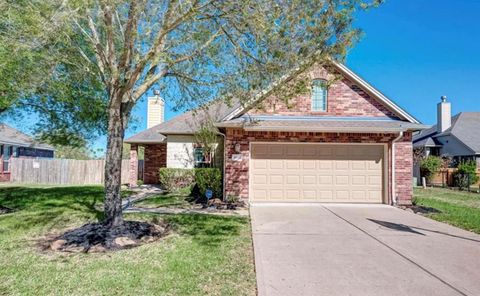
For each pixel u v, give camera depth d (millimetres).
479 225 8898
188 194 15531
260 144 12930
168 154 18844
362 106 13375
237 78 7926
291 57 6582
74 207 11242
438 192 18156
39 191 16125
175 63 7586
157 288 4559
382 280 4945
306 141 12828
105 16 6758
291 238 7371
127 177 22750
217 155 17641
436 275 5164
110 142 7629
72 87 10234
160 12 6883
